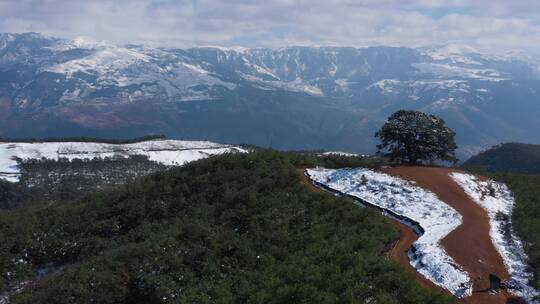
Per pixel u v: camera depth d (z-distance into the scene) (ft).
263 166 195.72
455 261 112.37
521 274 109.60
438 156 213.66
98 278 128.98
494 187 177.58
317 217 148.46
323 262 112.47
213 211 168.14
